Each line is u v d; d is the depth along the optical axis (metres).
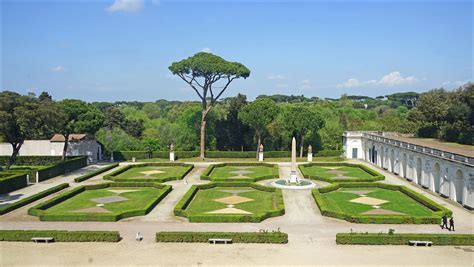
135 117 161.50
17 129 79.06
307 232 46.66
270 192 69.00
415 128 128.62
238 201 62.50
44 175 80.94
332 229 47.78
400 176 85.31
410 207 58.53
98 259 38.47
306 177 81.50
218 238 43.19
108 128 148.50
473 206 55.94
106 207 58.97
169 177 79.56
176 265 37.09
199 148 126.50
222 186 73.75
